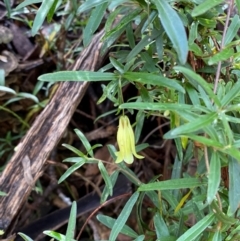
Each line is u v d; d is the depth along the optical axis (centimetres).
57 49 27
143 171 28
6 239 18
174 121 14
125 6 14
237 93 11
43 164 19
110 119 29
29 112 27
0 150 27
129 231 15
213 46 16
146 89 14
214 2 11
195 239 13
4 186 19
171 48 14
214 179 11
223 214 12
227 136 11
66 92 19
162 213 16
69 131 28
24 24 29
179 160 16
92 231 28
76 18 26
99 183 27
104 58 19
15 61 26
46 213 27
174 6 14
